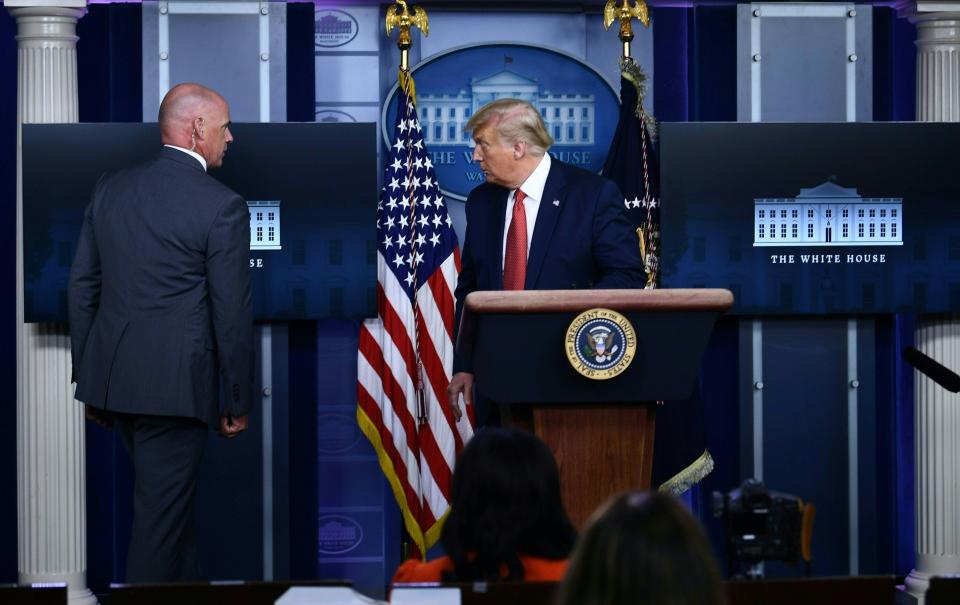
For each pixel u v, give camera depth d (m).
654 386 2.76
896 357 5.05
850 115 4.88
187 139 3.71
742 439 4.89
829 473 4.93
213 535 4.82
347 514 4.91
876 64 4.94
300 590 1.96
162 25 4.71
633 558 1.28
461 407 4.70
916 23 4.82
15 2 4.52
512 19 4.89
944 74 4.78
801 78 4.86
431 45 4.88
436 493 4.66
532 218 3.71
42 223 4.51
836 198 4.68
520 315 2.70
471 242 3.80
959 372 4.81
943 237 4.72
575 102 4.89
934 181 4.71
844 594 2.06
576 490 2.80
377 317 4.68
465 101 4.88
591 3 4.89
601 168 4.90
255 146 4.59
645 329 2.74
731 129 4.63
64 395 4.65
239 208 3.64
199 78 4.73
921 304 4.73
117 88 4.77
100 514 4.89
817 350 4.90
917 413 4.89
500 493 2.13
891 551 4.98
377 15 4.86
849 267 4.70
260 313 4.63
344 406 4.89
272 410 4.81
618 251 3.63
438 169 4.88
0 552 4.96
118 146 4.51
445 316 4.67
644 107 4.87
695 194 4.63
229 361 3.59
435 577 2.20
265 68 4.73
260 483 4.83
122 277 3.61
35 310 4.54
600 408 2.79
